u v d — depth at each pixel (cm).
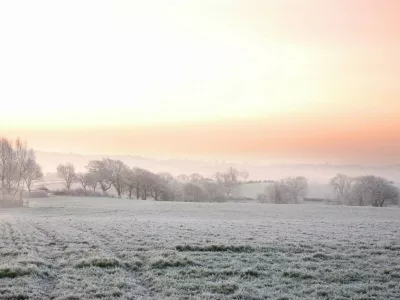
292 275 1641
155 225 3644
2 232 3191
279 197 14150
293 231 3155
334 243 2392
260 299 1334
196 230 3147
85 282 1507
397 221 4594
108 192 14900
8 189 10662
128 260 1903
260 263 1830
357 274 1645
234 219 5000
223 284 1473
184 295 1364
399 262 1867
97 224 3822
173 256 1967
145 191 13588
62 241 2594
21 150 11119
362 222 4338
